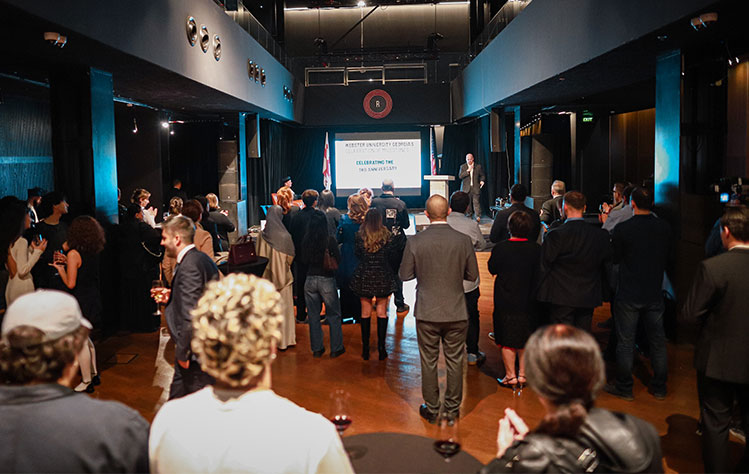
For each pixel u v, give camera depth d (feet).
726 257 9.94
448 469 7.00
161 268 22.26
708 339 10.12
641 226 14.30
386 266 17.65
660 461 4.80
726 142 18.67
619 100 39.04
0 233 14.53
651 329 14.75
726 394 10.14
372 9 64.28
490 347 19.35
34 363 4.83
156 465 4.85
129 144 47.03
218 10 29.66
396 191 60.90
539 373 4.80
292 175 63.67
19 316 4.96
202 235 18.12
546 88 31.04
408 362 17.97
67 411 4.82
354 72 57.72
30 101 41.32
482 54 42.73
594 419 4.73
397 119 57.88
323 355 18.66
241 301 4.75
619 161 49.11
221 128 46.96
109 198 22.36
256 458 4.58
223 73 30.60
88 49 18.01
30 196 26.96
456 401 13.46
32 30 15.47
